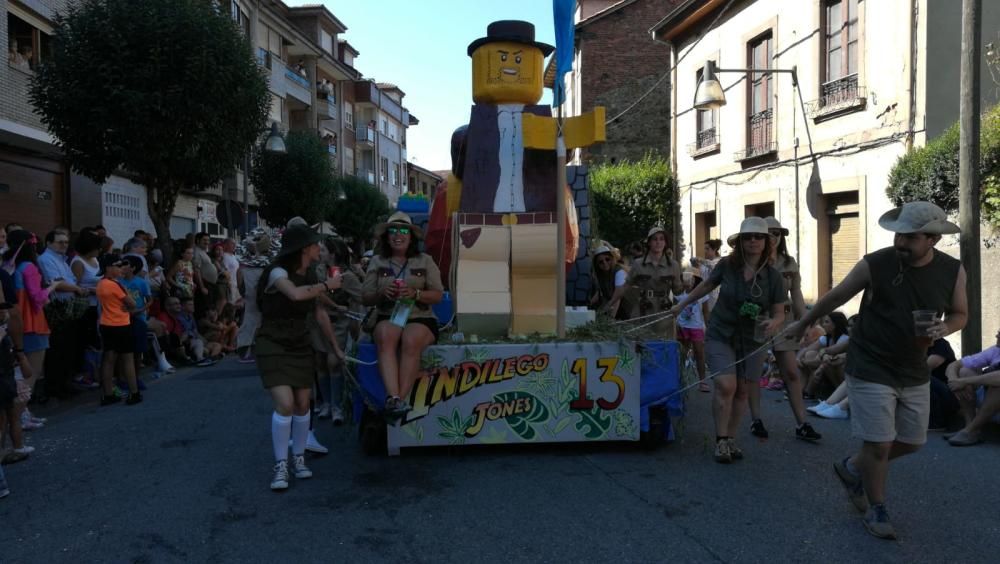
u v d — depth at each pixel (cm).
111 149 1187
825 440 613
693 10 1788
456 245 604
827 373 788
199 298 1215
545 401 555
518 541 395
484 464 543
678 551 380
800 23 1391
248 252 895
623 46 2433
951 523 418
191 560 377
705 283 570
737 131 1645
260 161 2384
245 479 514
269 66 3138
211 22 1218
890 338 387
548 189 620
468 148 623
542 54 642
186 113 1178
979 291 693
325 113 3856
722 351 542
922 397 396
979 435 597
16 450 573
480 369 550
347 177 3294
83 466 555
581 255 770
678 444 599
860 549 381
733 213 1667
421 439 551
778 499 460
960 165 696
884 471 403
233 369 1087
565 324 589
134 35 1159
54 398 845
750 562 367
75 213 1772
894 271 388
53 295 831
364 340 579
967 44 685
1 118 1484
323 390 725
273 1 3162
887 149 1173
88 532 417
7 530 422
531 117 589
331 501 464
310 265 529
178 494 482
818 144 1345
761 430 623
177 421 710
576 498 463
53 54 1193
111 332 800
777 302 539
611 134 2423
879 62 1189
